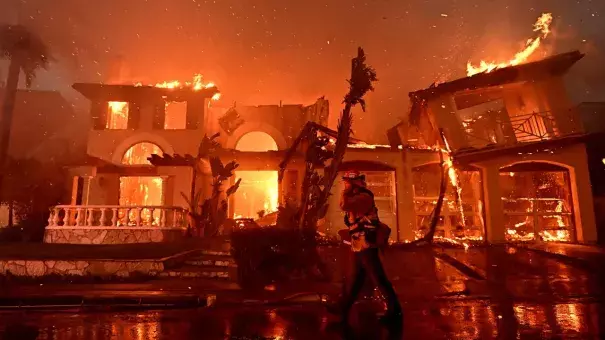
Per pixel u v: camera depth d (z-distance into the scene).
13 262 8.16
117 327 4.17
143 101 19.84
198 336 3.79
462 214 16.06
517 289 6.72
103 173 17.83
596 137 14.92
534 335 3.70
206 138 18.48
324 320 4.47
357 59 9.72
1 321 4.48
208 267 8.95
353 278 4.44
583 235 14.71
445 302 5.61
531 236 15.77
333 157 9.98
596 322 4.24
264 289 6.82
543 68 16.45
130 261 8.29
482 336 3.69
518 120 16.39
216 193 16.16
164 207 14.36
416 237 15.48
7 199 19.05
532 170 15.80
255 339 3.67
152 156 17.50
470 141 16.98
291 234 8.34
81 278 8.06
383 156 15.98
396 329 3.99
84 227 14.06
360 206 4.43
